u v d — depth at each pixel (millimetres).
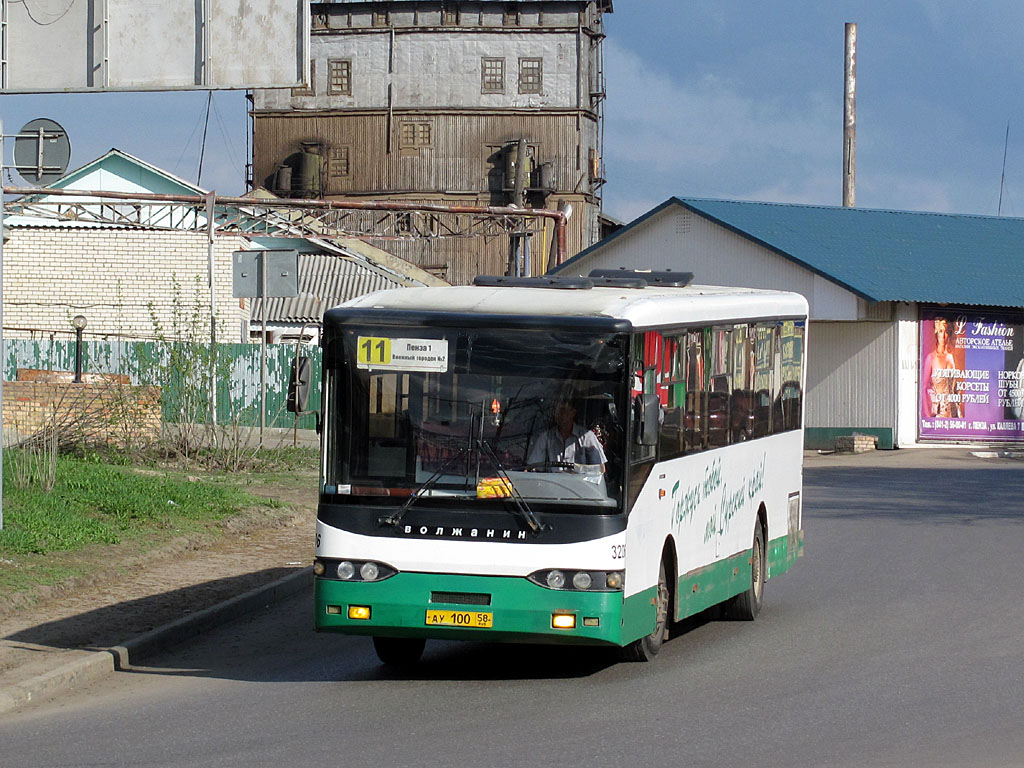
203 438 37188
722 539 20328
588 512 15930
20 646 17891
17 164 29812
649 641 17766
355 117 123875
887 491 42438
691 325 18922
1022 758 12836
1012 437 60750
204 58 24781
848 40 79438
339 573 16250
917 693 15953
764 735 13883
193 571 23969
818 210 70500
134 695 16172
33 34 24922
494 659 18500
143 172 87125
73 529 24484
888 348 59344
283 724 14516
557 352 16281
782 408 23969
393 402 16406
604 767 12570
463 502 16078
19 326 67500
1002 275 62875
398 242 122562
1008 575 25656
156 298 67688
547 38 123062
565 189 122438
